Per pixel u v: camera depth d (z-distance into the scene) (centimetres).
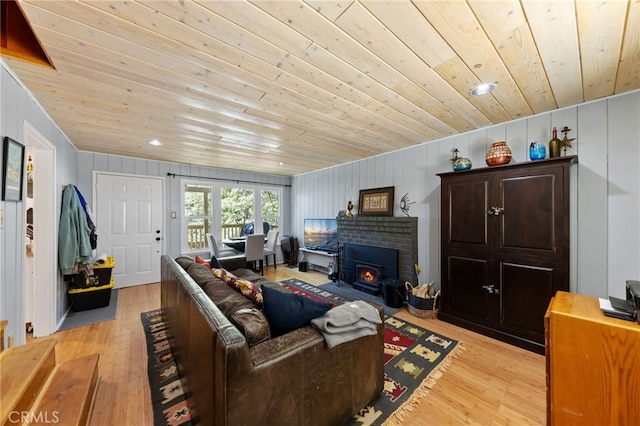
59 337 253
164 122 267
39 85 189
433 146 343
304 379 125
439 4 118
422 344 241
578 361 113
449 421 152
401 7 119
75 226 299
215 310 130
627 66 169
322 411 133
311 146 368
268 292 155
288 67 168
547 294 222
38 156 258
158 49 149
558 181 217
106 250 411
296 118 259
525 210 234
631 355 103
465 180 276
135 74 175
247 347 108
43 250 259
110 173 415
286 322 145
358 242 438
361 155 426
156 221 461
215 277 212
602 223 220
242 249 518
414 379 190
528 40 143
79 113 242
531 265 230
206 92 201
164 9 118
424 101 222
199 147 370
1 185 162
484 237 260
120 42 142
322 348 132
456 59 161
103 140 332
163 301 279
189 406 155
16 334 181
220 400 104
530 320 230
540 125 252
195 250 509
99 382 184
